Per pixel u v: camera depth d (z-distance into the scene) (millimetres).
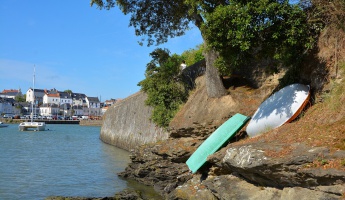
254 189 10000
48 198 14648
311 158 8070
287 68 15094
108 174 21156
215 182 11625
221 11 12312
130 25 21844
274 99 12953
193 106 18344
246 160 9531
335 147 8156
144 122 30531
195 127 16547
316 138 9062
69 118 138750
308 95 12016
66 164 25266
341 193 7320
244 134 13812
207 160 11992
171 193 13789
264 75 17016
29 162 25953
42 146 39438
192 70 22625
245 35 12070
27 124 75000
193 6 14680
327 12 12133
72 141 47656
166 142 17750
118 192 16234
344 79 10734
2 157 28594
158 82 22797
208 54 17438
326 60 12055
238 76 18000
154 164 17516
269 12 11930
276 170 8719
